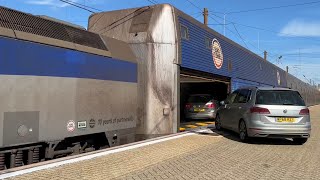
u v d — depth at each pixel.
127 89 10.02
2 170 6.02
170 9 12.36
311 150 9.50
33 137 6.71
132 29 12.38
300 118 10.09
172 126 12.15
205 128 14.32
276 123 10.02
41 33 7.19
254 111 10.19
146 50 11.98
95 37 9.13
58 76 7.36
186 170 6.72
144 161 7.36
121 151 8.38
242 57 22.95
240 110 11.09
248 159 7.98
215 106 18.75
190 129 14.56
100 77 8.77
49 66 7.15
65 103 7.52
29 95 6.65
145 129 11.80
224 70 18.66
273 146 10.11
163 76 12.02
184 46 13.20
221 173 6.57
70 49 7.79
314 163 7.69
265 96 10.33
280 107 10.07
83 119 8.07
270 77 32.31
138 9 12.62
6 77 6.23
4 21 6.51
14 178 5.56
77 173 6.11
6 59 6.25
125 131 9.88
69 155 7.92
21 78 6.51
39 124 6.85
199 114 18.50
